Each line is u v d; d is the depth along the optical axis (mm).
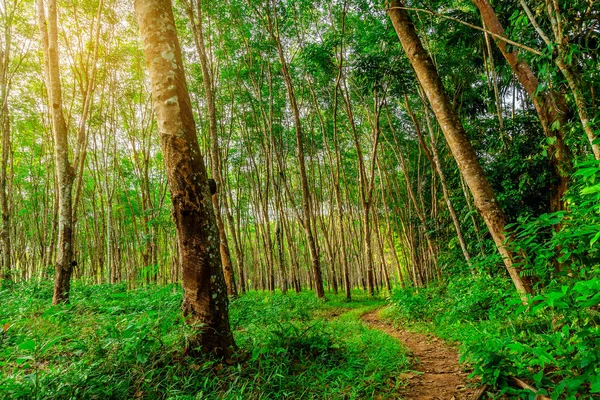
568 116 5859
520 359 3361
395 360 4391
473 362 3996
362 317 9516
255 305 9586
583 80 3984
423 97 11180
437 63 10828
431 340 5938
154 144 21469
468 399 3094
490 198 5102
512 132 8609
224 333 3795
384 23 10531
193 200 3787
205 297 3752
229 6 14195
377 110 12914
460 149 5371
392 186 21203
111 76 16875
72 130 18812
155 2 3975
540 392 2531
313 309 10602
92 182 24078
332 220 21578
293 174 25891
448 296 8461
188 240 3787
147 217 17875
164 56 3908
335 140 15078
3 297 8961
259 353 3600
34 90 15938
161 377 3285
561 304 2453
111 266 18734
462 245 9547
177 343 3707
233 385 3197
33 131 17828
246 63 15516
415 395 3373
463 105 11445
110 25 14258
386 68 10328
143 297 8914
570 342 3074
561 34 3848
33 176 20922
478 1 6543
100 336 4047
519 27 5207
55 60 8234
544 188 7586
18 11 13398
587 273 2975
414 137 17156
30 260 24969
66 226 7906
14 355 4023
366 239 14008
